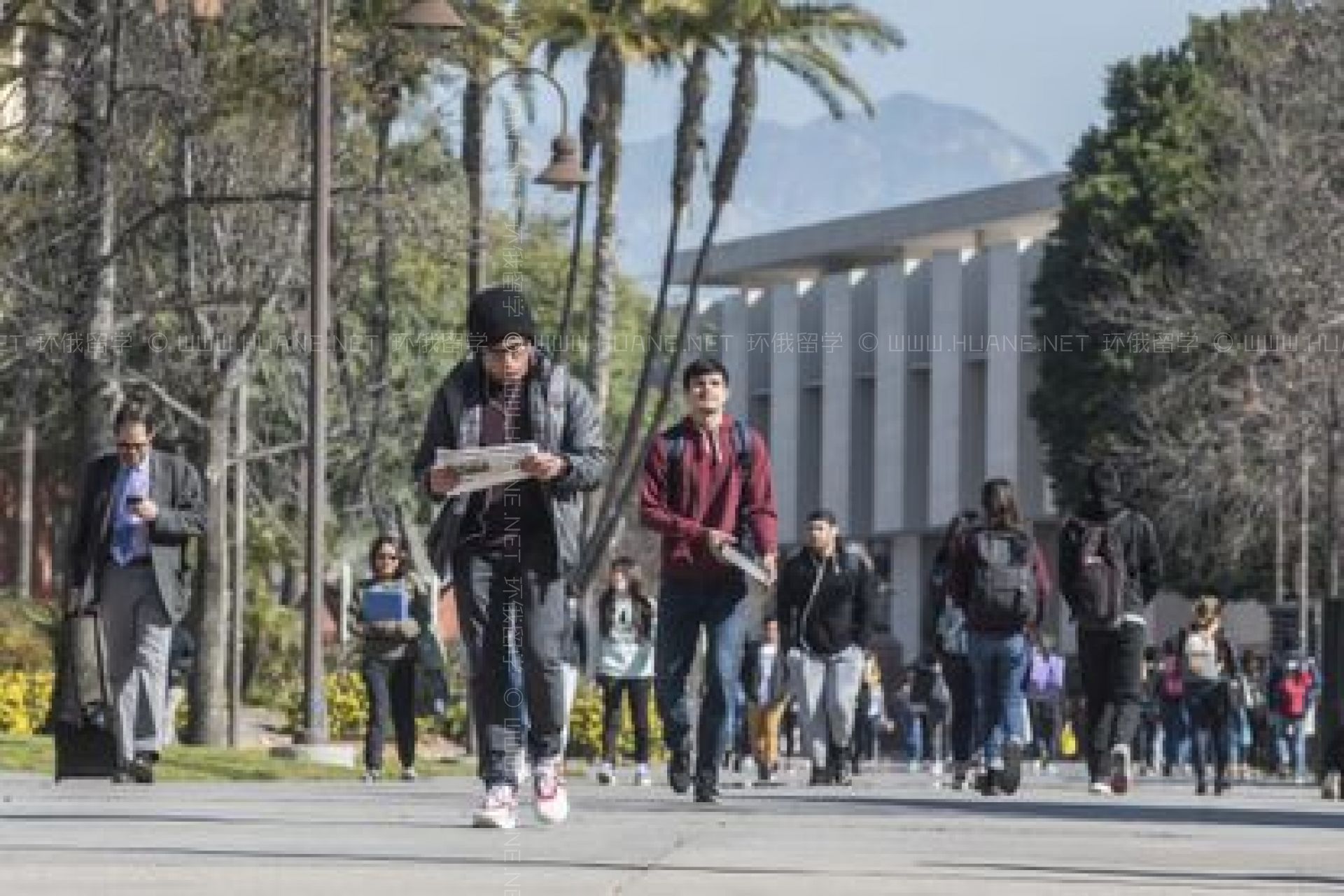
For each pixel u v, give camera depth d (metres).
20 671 60.59
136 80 53.00
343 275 58.81
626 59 86.56
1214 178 114.25
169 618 32.56
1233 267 89.62
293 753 49.12
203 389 55.53
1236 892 17.34
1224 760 50.97
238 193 54.97
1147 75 117.88
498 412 21.38
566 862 18.39
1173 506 100.31
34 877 16.55
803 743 41.72
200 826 22.34
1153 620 123.19
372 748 42.84
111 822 22.95
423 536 85.25
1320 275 86.25
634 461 92.44
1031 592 35.56
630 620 45.44
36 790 31.59
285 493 77.94
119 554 32.34
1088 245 115.81
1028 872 18.47
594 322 91.50
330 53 50.41
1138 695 35.56
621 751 64.38
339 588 77.06
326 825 22.67
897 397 144.88
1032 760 74.25
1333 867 20.45
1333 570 85.88
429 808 26.41
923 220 146.88
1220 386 101.50
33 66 52.31
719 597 28.16
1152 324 98.19
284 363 68.81
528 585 21.41
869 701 67.12
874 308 148.75
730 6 87.56
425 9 52.00
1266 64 90.19
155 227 56.31
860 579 41.25
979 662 35.78
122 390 56.22
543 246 107.44
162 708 32.81
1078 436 115.31
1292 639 74.69
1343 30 88.75
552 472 20.98
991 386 136.75
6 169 51.84
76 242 51.59
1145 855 21.05
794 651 41.41
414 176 61.41
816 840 21.81
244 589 68.88
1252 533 100.62
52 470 91.44
